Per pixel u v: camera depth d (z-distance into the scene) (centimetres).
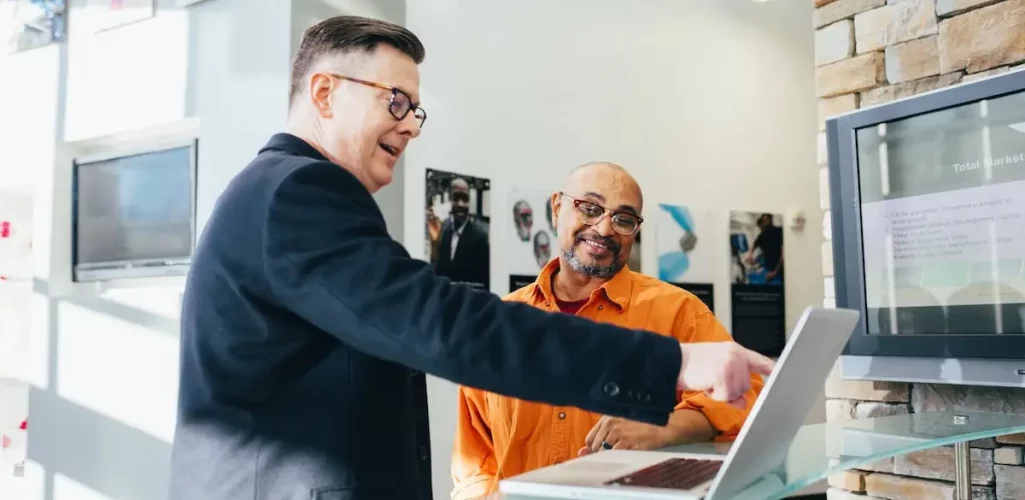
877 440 118
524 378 83
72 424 324
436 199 368
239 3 284
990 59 190
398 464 108
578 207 183
